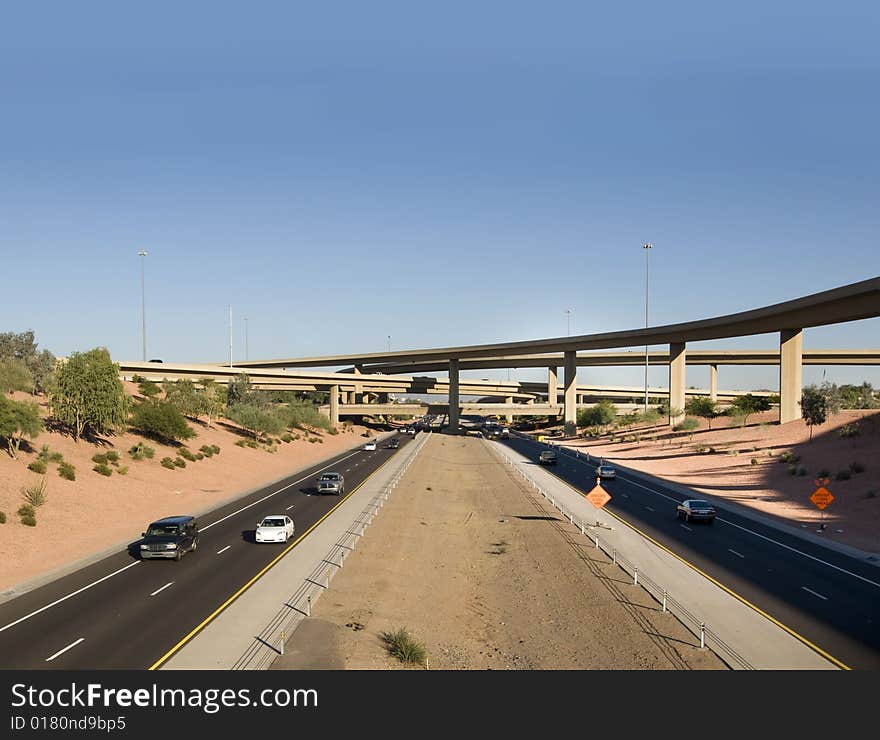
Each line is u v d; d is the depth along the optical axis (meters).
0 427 41.22
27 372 62.91
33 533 32.28
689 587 26.16
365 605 23.52
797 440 73.75
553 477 66.50
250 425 86.50
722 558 31.14
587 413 143.50
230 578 26.16
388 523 38.72
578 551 32.56
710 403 106.56
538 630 22.56
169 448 64.19
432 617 23.73
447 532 38.53
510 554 33.25
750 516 43.56
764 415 99.31
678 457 81.12
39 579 25.95
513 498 51.88
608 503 48.97
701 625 20.66
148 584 25.27
